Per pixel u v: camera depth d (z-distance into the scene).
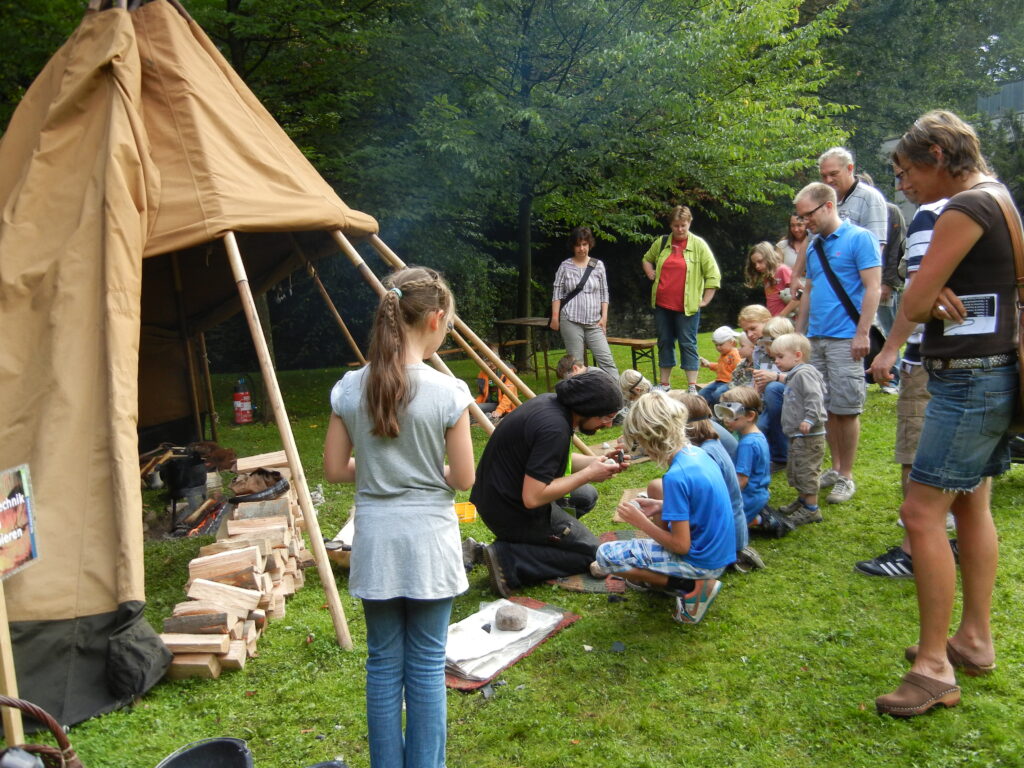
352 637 3.62
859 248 4.73
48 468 3.27
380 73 9.80
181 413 7.28
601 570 3.85
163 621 3.62
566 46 10.08
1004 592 3.71
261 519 4.35
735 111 10.29
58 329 3.48
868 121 18.81
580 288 8.09
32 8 7.23
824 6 17.86
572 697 3.06
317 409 9.83
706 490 3.48
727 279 20.73
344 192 10.43
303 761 2.73
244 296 4.07
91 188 3.75
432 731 2.36
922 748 2.66
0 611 2.33
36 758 1.73
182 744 2.82
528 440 3.75
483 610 3.69
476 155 9.15
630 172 10.51
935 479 2.80
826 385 5.02
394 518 2.29
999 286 2.68
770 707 2.94
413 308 2.34
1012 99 24.09
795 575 4.09
